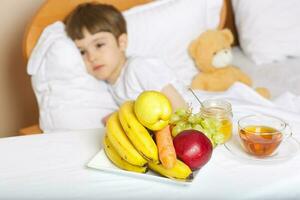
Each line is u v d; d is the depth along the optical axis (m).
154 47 1.83
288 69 1.96
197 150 0.87
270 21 2.04
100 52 1.58
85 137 1.07
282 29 2.04
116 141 0.89
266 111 1.42
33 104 2.00
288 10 2.05
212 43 1.83
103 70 1.61
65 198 0.84
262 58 2.05
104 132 1.09
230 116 1.04
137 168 0.90
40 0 1.85
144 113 0.86
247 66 2.04
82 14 1.58
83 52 1.61
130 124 0.88
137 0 1.90
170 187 0.86
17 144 1.04
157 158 0.86
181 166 0.86
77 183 0.89
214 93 1.67
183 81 1.80
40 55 1.57
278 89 1.80
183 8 1.89
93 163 0.93
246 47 2.09
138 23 1.81
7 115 1.93
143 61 1.60
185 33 1.88
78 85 1.58
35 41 1.61
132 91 1.58
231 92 1.62
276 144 0.95
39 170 0.93
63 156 0.99
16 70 1.89
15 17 1.81
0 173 0.93
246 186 0.85
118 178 0.90
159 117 0.87
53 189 0.87
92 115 1.57
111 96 1.67
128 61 1.63
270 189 0.85
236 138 1.05
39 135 1.09
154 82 1.56
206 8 1.94
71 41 1.60
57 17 1.67
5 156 0.99
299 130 1.08
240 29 2.12
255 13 2.05
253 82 1.88
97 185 0.88
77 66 1.59
